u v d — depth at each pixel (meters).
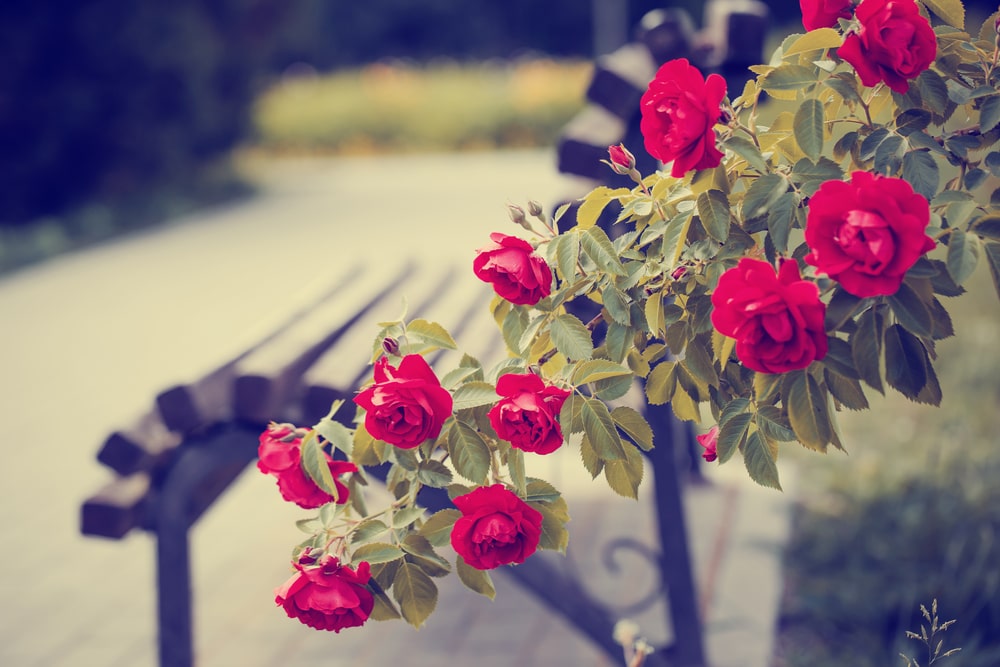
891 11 1.34
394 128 21.98
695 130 1.36
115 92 14.14
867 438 4.77
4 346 7.74
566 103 21.66
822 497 4.30
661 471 2.94
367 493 3.62
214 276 9.92
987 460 4.21
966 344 5.81
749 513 4.22
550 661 3.29
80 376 6.86
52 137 13.73
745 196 1.40
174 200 15.14
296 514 4.61
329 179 17.89
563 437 1.41
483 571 1.48
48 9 13.27
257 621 3.65
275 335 2.93
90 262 11.23
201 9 15.70
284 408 2.56
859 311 1.31
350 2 41.75
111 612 3.77
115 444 2.40
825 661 3.09
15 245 12.16
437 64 38.97
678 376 1.50
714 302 1.25
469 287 4.07
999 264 1.31
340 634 3.53
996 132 1.42
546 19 42.22
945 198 1.34
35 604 3.86
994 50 1.46
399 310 3.40
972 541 3.59
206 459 2.48
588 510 4.41
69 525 4.57
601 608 2.70
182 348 7.38
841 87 1.44
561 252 1.48
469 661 3.31
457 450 1.45
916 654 2.95
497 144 21.80
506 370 1.52
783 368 1.22
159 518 2.48
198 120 15.57
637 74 3.06
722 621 3.34
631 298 1.49
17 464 5.34
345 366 2.51
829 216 1.20
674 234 1.44
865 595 3.40
